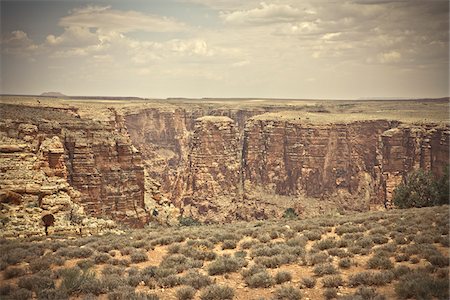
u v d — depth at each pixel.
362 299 16.12
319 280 19.27
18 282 19.25
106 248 25.88
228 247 26.22
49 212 35.09
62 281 19.19
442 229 25.72
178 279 19.58
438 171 104.50
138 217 63.06
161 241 27.91
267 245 25.52
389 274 18.42
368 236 25.56
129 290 18.41
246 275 20.14
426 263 20.22
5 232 30.38
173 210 69.19
